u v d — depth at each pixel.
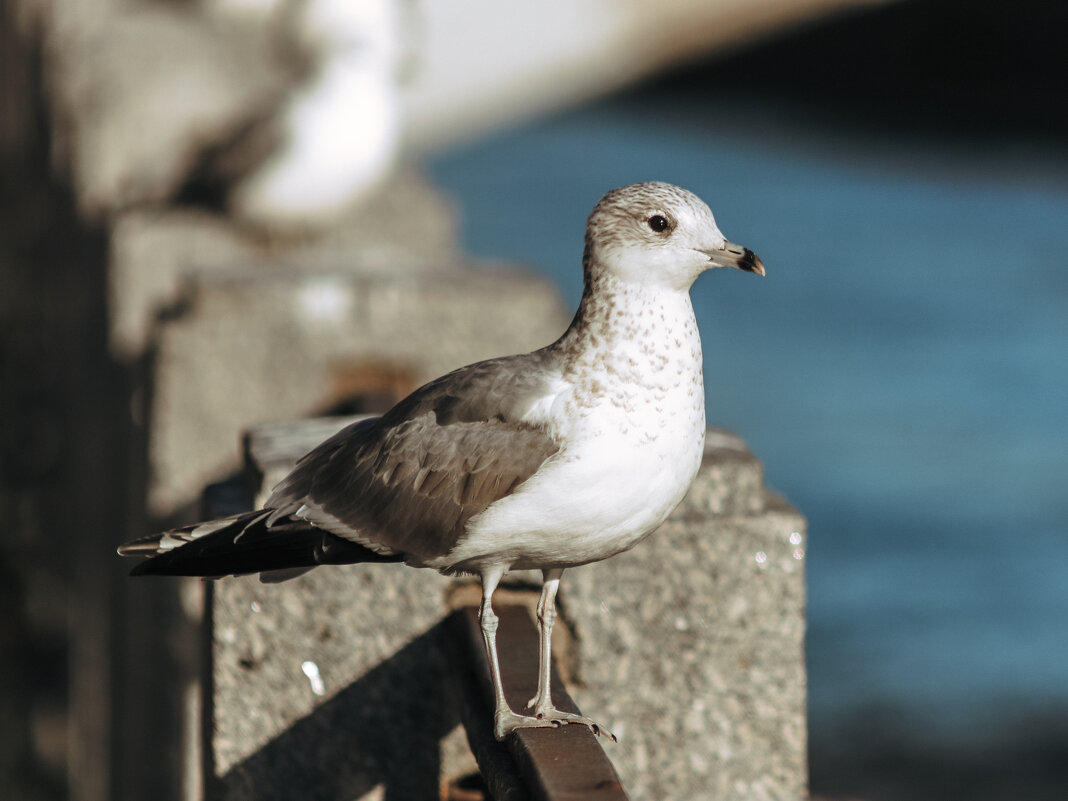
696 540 6.14
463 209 37.03
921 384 24.58
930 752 15.32
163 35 14.88
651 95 42.56
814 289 29.81
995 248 31.97
